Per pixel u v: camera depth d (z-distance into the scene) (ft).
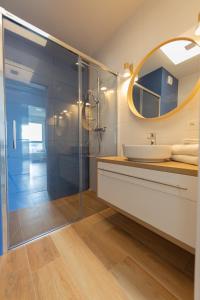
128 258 3.47
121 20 5.90
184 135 4.27
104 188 4.89
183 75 4.30
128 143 6.10
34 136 5.94
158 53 4.84
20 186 5.53
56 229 4.61
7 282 2.86
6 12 3.71
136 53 5.58
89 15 5.64
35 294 2.64
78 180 7.36
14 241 4.00
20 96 5.49
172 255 3.56
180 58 4.36
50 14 5.56
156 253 3.63
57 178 6.83
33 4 5.15
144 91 5.33
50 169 6.54
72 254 3.59
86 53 7.79
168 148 3.81
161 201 3.20
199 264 1.88
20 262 3.34
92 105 7.32
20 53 5.48
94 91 7.18
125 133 6.22
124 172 4.08
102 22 5.96
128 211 4.03
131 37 5.74
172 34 4.46
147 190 3.49
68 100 7.13
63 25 6.07
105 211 5.87
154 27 4.92
